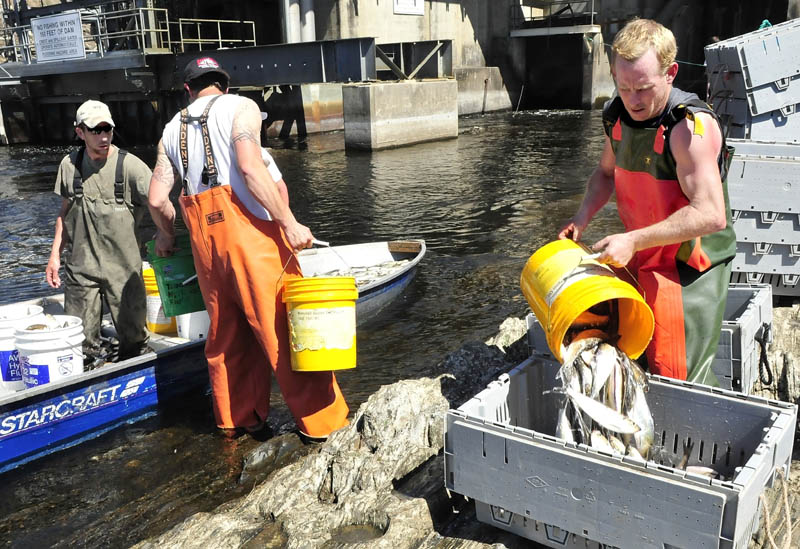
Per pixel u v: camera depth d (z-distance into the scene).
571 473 2.59
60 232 5.01
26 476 4.23
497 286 7.47
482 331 6.23
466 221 10.73
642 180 2.99
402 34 26.44
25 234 10.80
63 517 3.82
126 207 4.86
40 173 17.12
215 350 4.45
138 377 4.86
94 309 5.00
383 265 8.19
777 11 31.20
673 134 2.76
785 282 4.39
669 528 2.42
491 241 9.43
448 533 2.97
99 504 3.92
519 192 12.79
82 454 4.45
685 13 33.12
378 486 3.30
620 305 3.05
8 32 24.34
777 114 5.39
